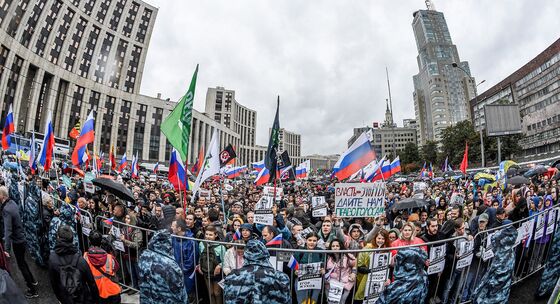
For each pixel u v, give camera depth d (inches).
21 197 311.1
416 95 6250.0
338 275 172.7
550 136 2490.2
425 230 269.1
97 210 310.8
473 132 2160.4
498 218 247.3
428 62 6318.9
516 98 2896.2
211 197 507.5
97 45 2598.4
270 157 310.5
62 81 2386.8
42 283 227.0
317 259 174.1
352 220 320.5
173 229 211.5
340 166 309.1
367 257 171.3
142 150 2886.3
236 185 1055.6
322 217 334.0
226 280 132.3
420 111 6136.8
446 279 194.7
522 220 204.1
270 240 205.3
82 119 2484.0
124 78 2800.2
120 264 224.1
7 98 1914.4
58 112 2357.3
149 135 2942.9
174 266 142.3
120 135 2765.7
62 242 145.5
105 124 2664.9
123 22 2795.3
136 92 2893.7
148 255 143.7
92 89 2561.5
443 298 193.0
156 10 3065.9
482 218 233.0
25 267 204.1
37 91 2121.1
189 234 232.5
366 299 165.6
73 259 146.6
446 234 215.0
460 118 5649.6
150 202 411.2
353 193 226.2
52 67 2242.9
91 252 166.9
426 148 3115.2
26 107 2169.0
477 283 202.2
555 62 2410.2
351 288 176.9
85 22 2507.4
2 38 1843.0
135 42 2896.2
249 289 127.8
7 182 410.9
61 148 1416.1
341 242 207.5
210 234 198.5
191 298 197.5
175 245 199.0
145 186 721.0
